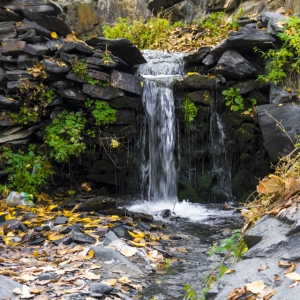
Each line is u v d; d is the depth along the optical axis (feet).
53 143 25.52
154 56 32.07
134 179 27.76
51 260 14.33
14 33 25.96
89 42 27.27
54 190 26.78
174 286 13.14
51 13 26.81
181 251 16.78
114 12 49.98
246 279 8.08
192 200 27.30
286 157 12.29
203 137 27.84
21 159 25.43
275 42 27.43
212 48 29.71
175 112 27.68
